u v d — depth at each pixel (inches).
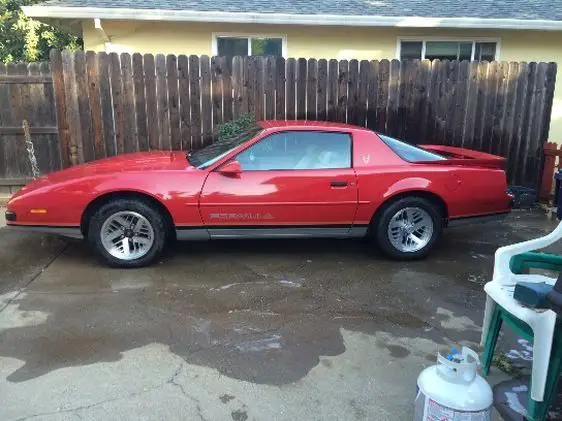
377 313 157.6
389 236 200.5
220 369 123.9
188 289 172.1
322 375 122.4
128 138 280.2
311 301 165.0
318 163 193.9
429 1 380.8
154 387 115.8
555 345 101.4
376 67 289.6
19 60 581.6
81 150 278.1
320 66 286.0
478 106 300.7
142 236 188.5
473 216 205.8
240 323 148.4
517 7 373.7
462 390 91.7
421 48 367.6
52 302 159.9
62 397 111.3
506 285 120.3
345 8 352.5
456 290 177.5
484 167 206.7
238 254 208.4
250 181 186.1
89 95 272.7
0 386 115.0
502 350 136.8
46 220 181.3
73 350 131.3
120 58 271.3
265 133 192.9
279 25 350.6
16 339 136.3
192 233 188.7
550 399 103.0
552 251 223.3
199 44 350.0
